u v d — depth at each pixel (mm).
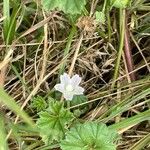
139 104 357
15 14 373
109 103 369
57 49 387
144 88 366
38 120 341
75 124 345
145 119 341
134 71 376
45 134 339
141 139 356
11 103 272
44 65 371
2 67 362
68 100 355
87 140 329
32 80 380
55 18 387
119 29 380
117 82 377
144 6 386
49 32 388
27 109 369
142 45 396
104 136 329
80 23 372
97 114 365
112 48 386
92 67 388
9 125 345
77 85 348
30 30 375
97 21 373
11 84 381
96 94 374
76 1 336
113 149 327
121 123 339
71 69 372
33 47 390
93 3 381
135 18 390
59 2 337
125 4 359
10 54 365
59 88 347
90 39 387
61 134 339
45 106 359
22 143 348
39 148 344
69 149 326
